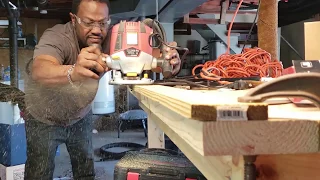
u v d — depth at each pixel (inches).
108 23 56.7
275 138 14.3
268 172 16.1
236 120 14.2
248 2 143.4
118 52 48.8
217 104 14.5
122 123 164.2
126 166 48.4
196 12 161.9
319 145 14.3
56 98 62.1
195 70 53.9
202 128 14.2
